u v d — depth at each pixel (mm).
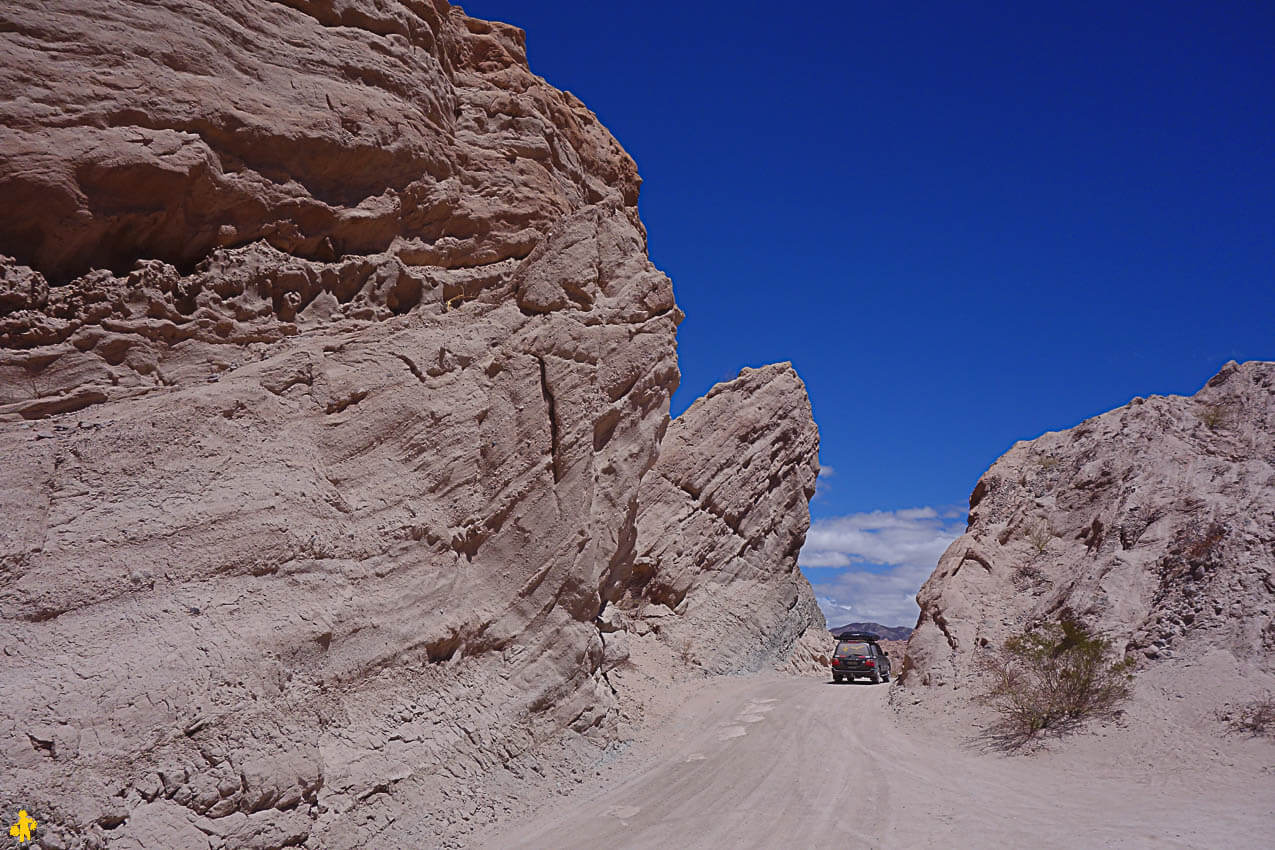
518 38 21938
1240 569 15391
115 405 11500
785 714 19906
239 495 11297
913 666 20516
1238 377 22516
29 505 9586
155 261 12602
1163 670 14609
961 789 12742
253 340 13477
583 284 18594
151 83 12469
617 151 25891
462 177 18375
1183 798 11102
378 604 12680
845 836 10625
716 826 11391
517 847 10891
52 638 8828
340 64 15320
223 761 9094
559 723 15328
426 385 15039
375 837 10570
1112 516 19328
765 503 35219
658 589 30297
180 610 9914
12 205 11281
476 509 15297
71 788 7836
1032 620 18750
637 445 19328
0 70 11258
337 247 15328
